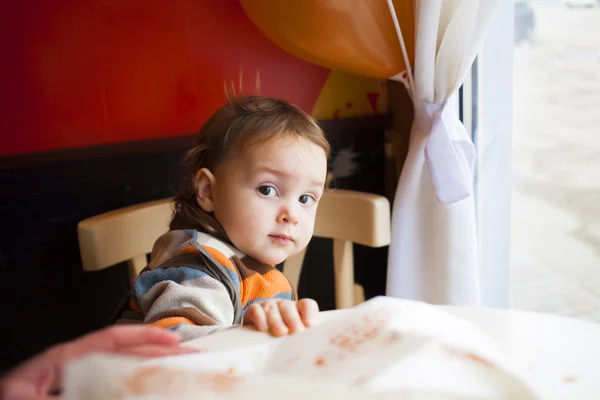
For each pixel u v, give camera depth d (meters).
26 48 1.00
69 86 1.04
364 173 1.32
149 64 1.10
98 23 1.04
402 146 1.30
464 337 0.39
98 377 0.31
